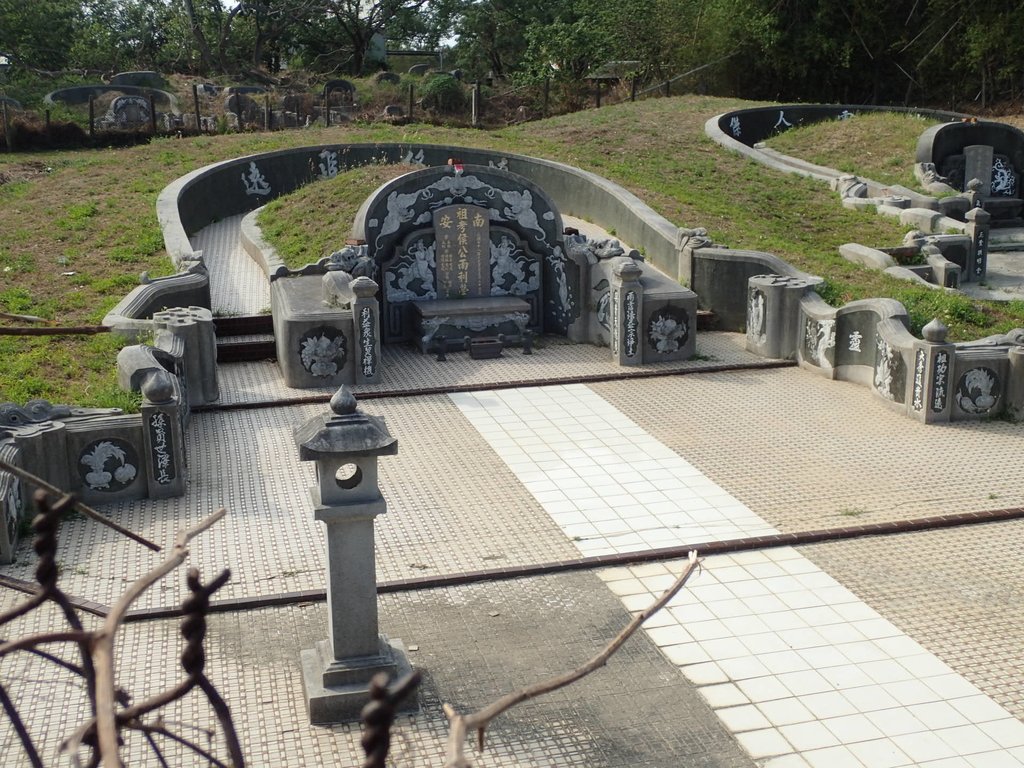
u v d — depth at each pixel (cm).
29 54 4172
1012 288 2273
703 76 4178
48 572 314
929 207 2561
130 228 2072
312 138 2822
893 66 4162
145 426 1133
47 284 1753
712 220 2272
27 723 732
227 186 2481
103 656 243
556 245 1870
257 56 4753
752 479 1218
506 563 996
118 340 1430
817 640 860
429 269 1845
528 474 1239
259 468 1248
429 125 3186
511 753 714
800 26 4034
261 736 725
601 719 752
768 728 741
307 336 1557
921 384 1418
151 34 4900
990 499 1152
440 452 1316
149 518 1102
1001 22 3728
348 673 746
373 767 240
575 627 881
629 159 2762
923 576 975
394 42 5862
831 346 1622
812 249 2195
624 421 1438
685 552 1018
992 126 2873
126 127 3269
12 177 2494
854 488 1188
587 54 4262
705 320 1941
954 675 808
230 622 884
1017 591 945
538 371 1677
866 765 700
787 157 2977
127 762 688
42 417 1129
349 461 724
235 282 1988
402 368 1698
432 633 871
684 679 803
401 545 1039
